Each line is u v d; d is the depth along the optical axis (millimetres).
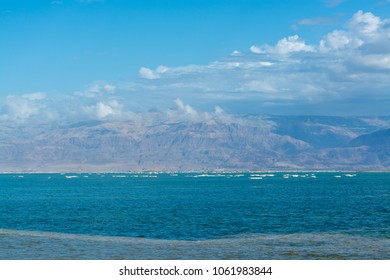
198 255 58406
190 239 82125
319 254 58719
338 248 62750
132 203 176375
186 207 152500
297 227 96375
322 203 163875
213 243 67875
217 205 159625
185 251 61094
